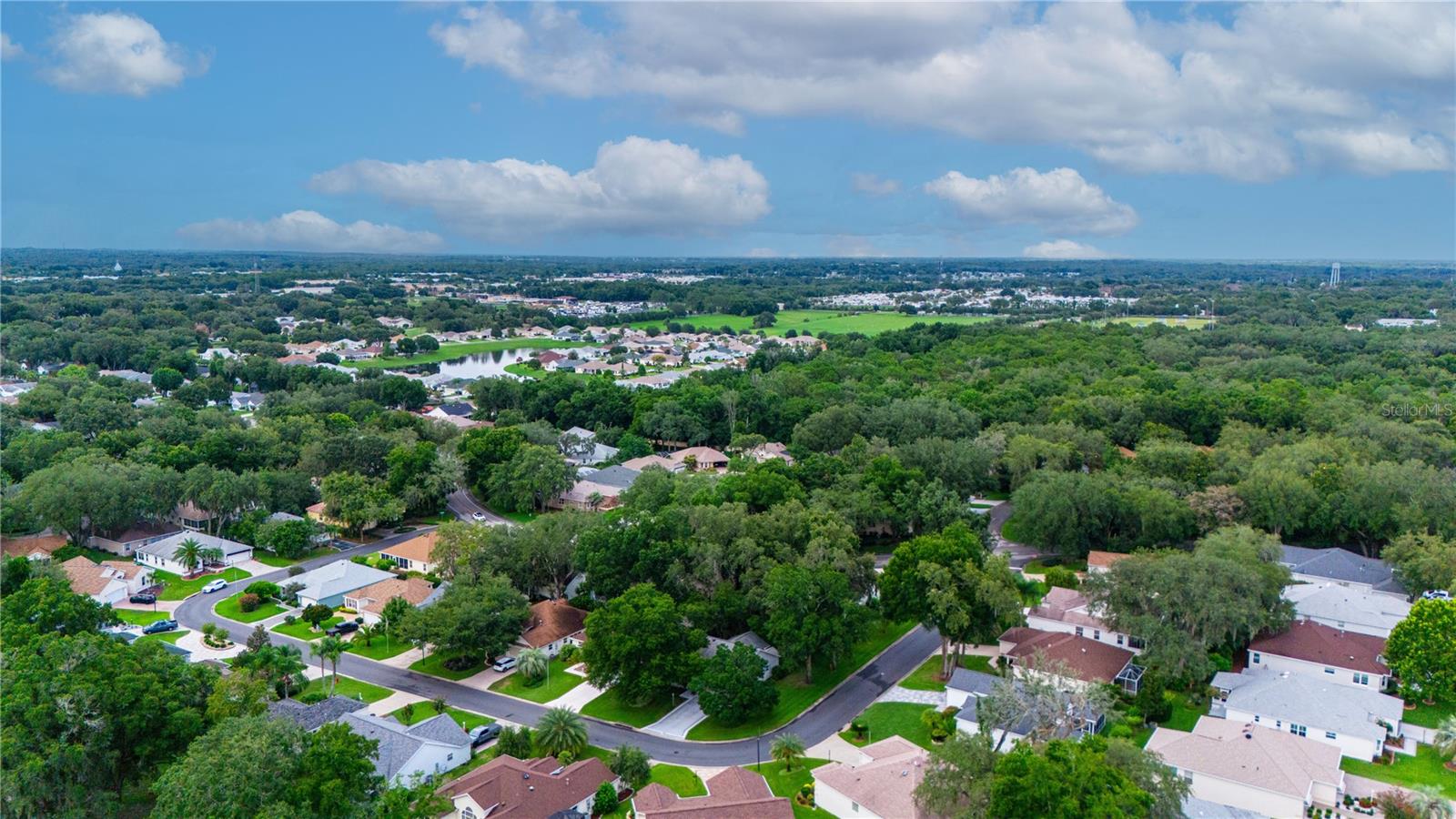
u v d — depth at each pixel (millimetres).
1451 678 93250
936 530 146375
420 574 141250
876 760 84625
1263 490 145500
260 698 86188
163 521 164125
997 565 105250
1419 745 89875
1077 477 149250
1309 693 93188
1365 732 87188
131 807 80812
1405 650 96625
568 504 178750
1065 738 79562
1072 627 114875
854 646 118000
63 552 145250
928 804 71062
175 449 175375
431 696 104625
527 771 81750
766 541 121938
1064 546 143875
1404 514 136625
